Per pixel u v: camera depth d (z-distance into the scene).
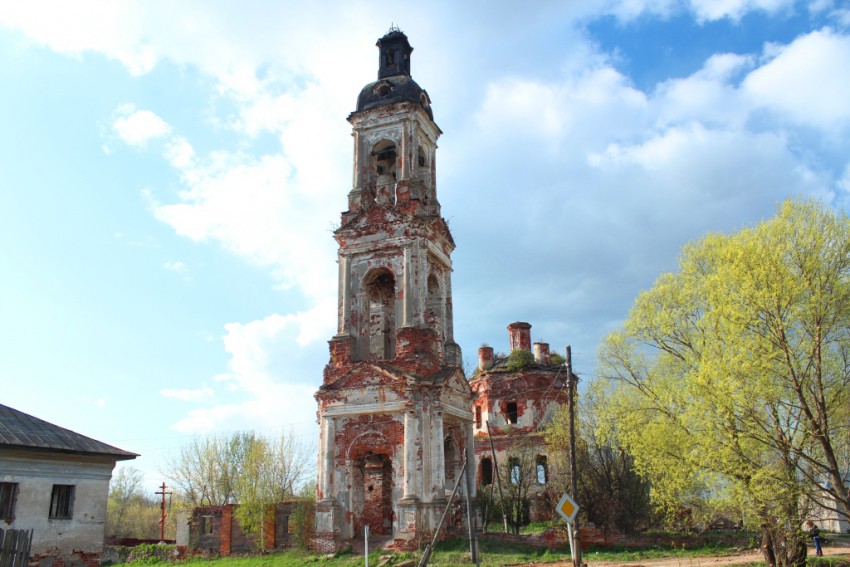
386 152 39.25
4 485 27.45
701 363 24.02
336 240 36.84
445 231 37.97
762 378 22.12
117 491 85.94
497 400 57.91
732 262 24.11
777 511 22.47
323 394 33.75
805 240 23.16
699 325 26.33
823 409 22.25
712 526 44.09
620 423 28.89
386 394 32.59
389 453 32.31
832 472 21.91
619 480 39.06
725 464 22.66
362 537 32.75
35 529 27.89
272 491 44.12
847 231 23.02
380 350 36.72
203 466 59.34
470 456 36.09
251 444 55.16
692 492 26.12
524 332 61.28
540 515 49.84
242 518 41.84
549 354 60.06
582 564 26.09
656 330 28.73
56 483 29.02
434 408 32.47
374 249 35.69
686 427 24.55
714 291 24.50
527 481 46.31
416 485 31.09
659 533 36.69
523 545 32.84
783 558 24.16
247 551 40.81
